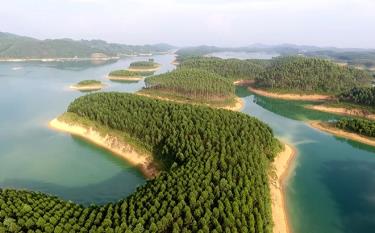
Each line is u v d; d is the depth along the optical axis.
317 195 106.00
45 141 142.25
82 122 153.00
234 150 106.44
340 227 90.75
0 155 127.88
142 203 80.81
